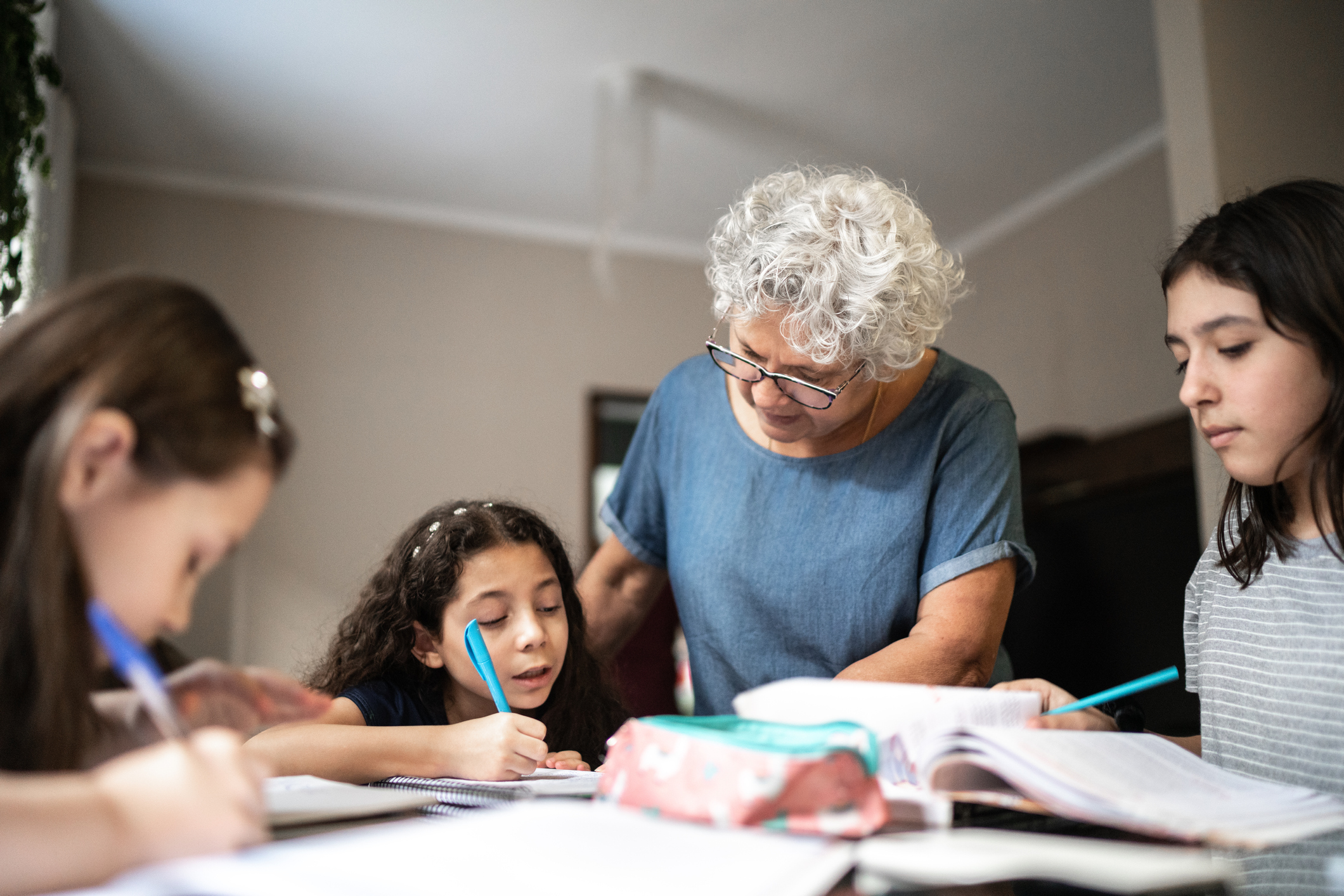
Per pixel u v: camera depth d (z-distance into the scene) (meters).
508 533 1.30
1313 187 0.85
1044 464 3.09
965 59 3.16
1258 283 0.82
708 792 0.63
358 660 1.30
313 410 3.81
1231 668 0.95
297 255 3.89
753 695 0.76
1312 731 0.86
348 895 0.41
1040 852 0.52
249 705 0.67
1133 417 3.57
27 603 0.54
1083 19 2.98
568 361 4.16
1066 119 3.51
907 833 0.63
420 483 3.88
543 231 4.23
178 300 0.60
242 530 0.61
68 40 2.99
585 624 1.42
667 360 4.30
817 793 0.62
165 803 0.47
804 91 3.31
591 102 3.38
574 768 1.10
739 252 1.09
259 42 3.04
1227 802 0.66
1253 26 2.52
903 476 1.21
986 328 4.27
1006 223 4.19
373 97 3.33
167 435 0.56
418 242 4.06
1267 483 0.87
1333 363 0.81
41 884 0.44
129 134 3.50
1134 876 0.48
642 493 1.43
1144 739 0.81
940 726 0.76
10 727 0.55
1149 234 3.57
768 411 1.12
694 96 3.34
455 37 3.03
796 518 1.25
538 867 0.47
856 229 1.05
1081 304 3.83
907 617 1.22
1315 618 0.88
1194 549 2.56
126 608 0.57
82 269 3.61
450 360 4.01
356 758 0.94
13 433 0.55
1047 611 2.96
